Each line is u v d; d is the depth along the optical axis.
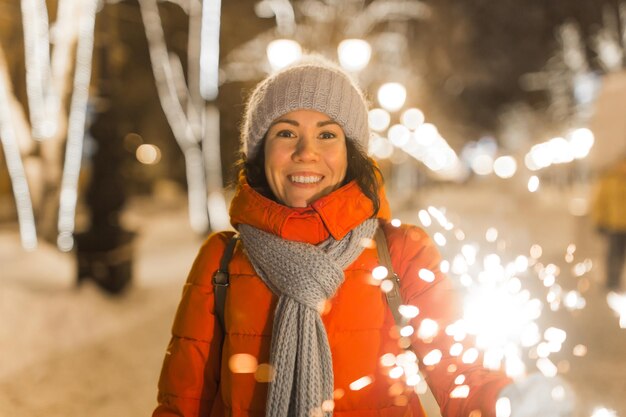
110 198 7.77
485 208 25.50
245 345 2.00
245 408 1.98
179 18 15.23
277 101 2.08
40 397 4.77
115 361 5.61
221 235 2.20
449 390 1.87
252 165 2.25
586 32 21.55
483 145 48.41
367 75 16.17
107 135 7.80
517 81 28.41
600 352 5.77
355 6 15.79
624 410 4.47
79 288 7.45
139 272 9.77
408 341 1.99
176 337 2.13
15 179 8.81
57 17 8.69
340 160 2.07
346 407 1.92
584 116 21.48
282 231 1.99
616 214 8.39
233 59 15.10
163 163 26.30
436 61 21.81
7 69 9.16
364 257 2.01
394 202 26.05
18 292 6.72
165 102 13.53
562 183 32.25
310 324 1.89
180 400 2.09
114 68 8.86
